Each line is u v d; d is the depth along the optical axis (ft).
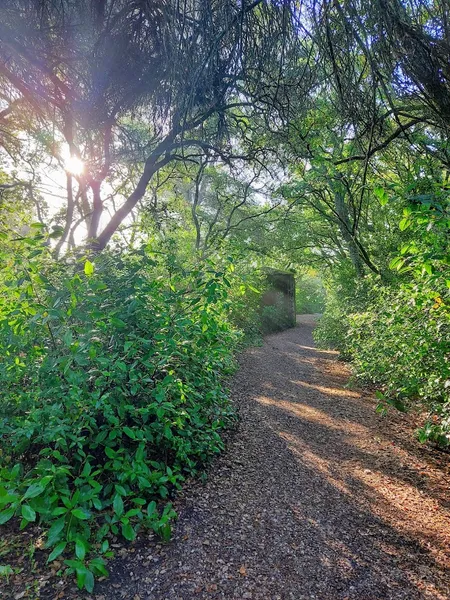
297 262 46.91
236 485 10.20
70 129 15.12
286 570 7.13
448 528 9.05
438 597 6.81
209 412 12.48
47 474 7.00
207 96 11.21
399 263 9.53
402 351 13.33
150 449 9.68
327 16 8.68
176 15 9.27
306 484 10.78
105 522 7.63
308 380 24.98
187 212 37.35
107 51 10.80
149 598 6.09
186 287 10.74
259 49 9.45
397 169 15.17
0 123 17.93
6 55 10.93
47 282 7.82
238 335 14.94
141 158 18.42
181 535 7.70
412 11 8.30
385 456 13.14
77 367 8.13
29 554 6.56
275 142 16.78
